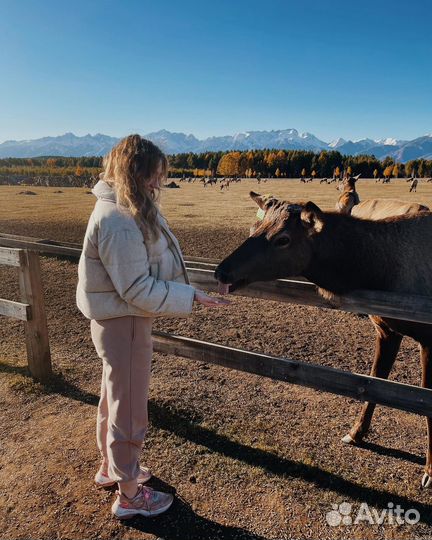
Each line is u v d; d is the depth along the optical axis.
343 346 5.46
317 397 4.12
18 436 3.52
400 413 3.87
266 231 2.94
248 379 4.49
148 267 2.22
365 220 3.17
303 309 7.00
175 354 3.81
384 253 3.01
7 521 2.67
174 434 3.52
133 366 2.39
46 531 2.59
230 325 6.31
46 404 4.01
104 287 2.27
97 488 2.92
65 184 65.44
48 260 10.20
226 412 3.84
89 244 2.24
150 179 2.22
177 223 17.84
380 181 83.12
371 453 3.29
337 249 2.98
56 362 4.89
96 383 4.39
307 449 3.33
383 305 2.83
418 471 3.10
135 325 2.34
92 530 2.59
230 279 2.87
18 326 6.24
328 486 2.95
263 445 3.37
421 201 29.42
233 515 2.70
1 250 4.27
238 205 27.73
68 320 6.51
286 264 2.93
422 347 3.04
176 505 2.78
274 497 2.85
